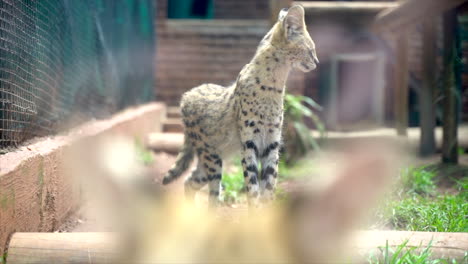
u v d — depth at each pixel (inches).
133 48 459.5
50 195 212.7
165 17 610.9
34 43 226.5
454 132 378.6
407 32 485.4
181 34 610.9
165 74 610.9
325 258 68.3
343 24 550.6
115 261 83.5
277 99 233.6
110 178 73.1
